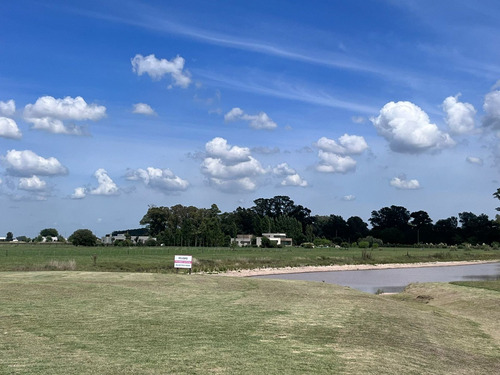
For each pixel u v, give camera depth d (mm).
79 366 9875
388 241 192625
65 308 17172
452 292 29953
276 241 155000
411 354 12859
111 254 73625
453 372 11586
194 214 147500
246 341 12906
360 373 10289
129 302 19312
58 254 69812
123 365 10062
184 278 29750
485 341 16672
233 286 27078
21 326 13883
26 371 9383
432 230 194375
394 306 22703
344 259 93312
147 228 176875
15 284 22750
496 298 26578
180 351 11492
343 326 15977
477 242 181625
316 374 9953
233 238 160125
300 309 19422
